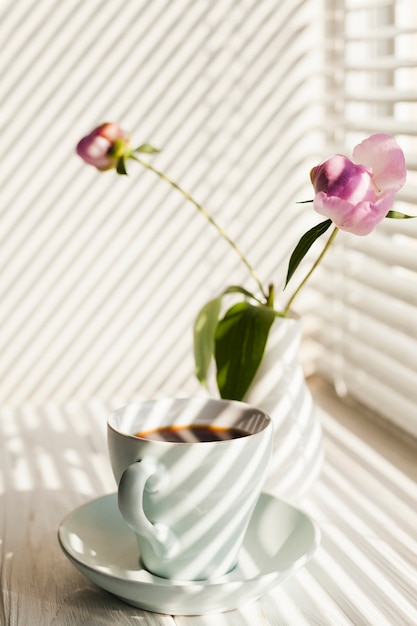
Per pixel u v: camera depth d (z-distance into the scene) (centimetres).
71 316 130
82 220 128
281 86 130
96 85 125
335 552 85
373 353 122
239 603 77
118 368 132
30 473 100
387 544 86
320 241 132
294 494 92
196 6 126
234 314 92
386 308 117
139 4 125
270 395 91
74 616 77
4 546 86
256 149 131
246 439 77
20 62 124
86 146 94
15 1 122
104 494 90
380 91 117
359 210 80
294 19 128
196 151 129
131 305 131
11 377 130
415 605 78
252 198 132
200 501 77
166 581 79
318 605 78
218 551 78
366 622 77
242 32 128
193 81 128
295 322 91
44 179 126
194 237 131
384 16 125
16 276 128
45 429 111
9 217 127
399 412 111
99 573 76
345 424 112
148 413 83
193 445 76
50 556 85
